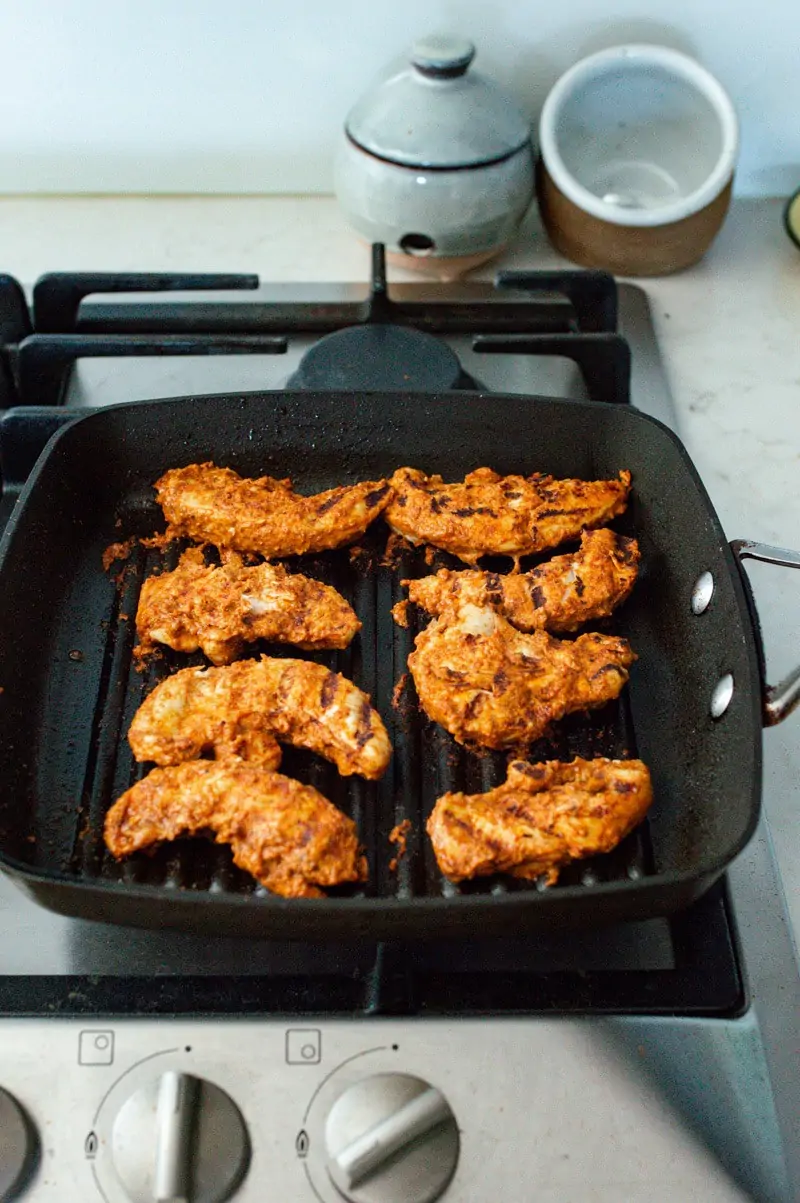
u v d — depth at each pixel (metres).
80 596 0.62
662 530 0.62
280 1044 0.49
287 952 0.52
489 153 0.72
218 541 0.63
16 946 0.52
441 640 0.58
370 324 0.70
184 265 0.79
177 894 0.46
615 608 0.61
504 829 0.52
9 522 0.57
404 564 0.64
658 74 0.75
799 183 0.83
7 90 0.77
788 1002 0.52
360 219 0.75
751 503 0.70
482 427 0.63
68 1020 0.49
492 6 0.75
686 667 0.58
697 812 0.54
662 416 0.72
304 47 0.76
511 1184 0.47
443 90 0.71
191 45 0.75
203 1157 0.47
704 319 0.78
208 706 0.56
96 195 0.83
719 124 0.75
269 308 0.73
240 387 0.73
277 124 0.80
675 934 0.52
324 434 0.64
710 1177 0.48
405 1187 0.47
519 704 0.56
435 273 0.78
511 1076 0.49
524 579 0.60
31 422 0.63
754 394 0.75
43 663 0.59
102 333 0.72
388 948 0.51
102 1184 0.47
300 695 0.55
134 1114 0.47
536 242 0.81
